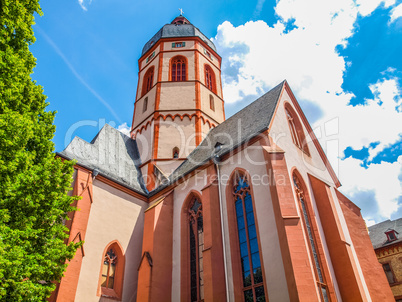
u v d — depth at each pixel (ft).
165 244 64.90
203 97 104.63
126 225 71.41
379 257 115.96
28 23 46.03
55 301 50.37
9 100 39.52
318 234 57.26
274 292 46.06
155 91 104.88
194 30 122.31
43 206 38.58
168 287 60.44
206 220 57.67
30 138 41.70
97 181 70.44
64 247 39.50
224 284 51.47
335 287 53.62
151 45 123.24
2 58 40.01
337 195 71.67
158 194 77.61
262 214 53.36
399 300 105.91
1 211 32.12
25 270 32.27
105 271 63.46
